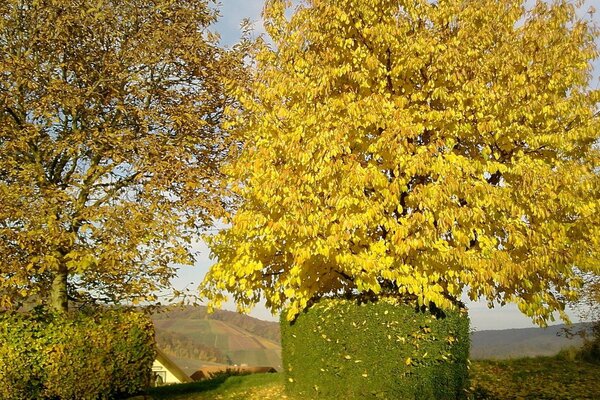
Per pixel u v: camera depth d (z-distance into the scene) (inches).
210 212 366.3
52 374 296.5
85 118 392.2
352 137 283.1
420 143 308.3
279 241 289.4
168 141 390.3
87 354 307.3
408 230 264.4
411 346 275.0
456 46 291.6
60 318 319.3
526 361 446.0
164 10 410.6
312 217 263.4
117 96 388.8
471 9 297.4
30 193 349.7
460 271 270.4
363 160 286.7
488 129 275.3
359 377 281.7
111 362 315.6
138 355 328.5
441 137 289.7
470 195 264.2
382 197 278.1
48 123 382.9
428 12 306.0
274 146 294.7
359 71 301.1
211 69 415.5
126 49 397.1
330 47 311.4
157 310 398.0
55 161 405.1
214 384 413.7
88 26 385.1
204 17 438.6
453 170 263.4
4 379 285.0
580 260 280.8
